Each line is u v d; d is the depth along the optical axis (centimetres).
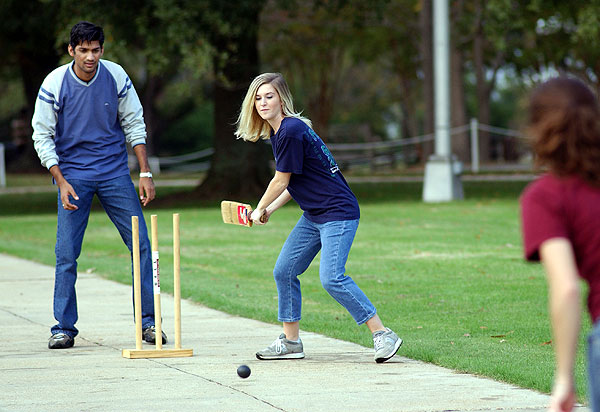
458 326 1622
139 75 10012
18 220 4144
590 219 599
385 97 12950
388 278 2247
